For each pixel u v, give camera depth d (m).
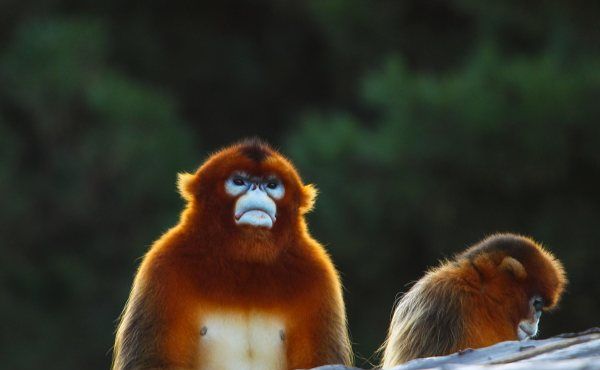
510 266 27.39
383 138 62.28
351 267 63.22
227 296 22.73
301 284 22.92
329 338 22.97
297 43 81.94
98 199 68.69
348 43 74.00
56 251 68.94
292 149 63.56
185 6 81.19
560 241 63.09
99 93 68.25
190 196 23.28
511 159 62.19
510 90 62.34
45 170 69.69
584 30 67.62
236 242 22.75
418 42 74.00
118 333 23.86
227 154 23.30
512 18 69.06
